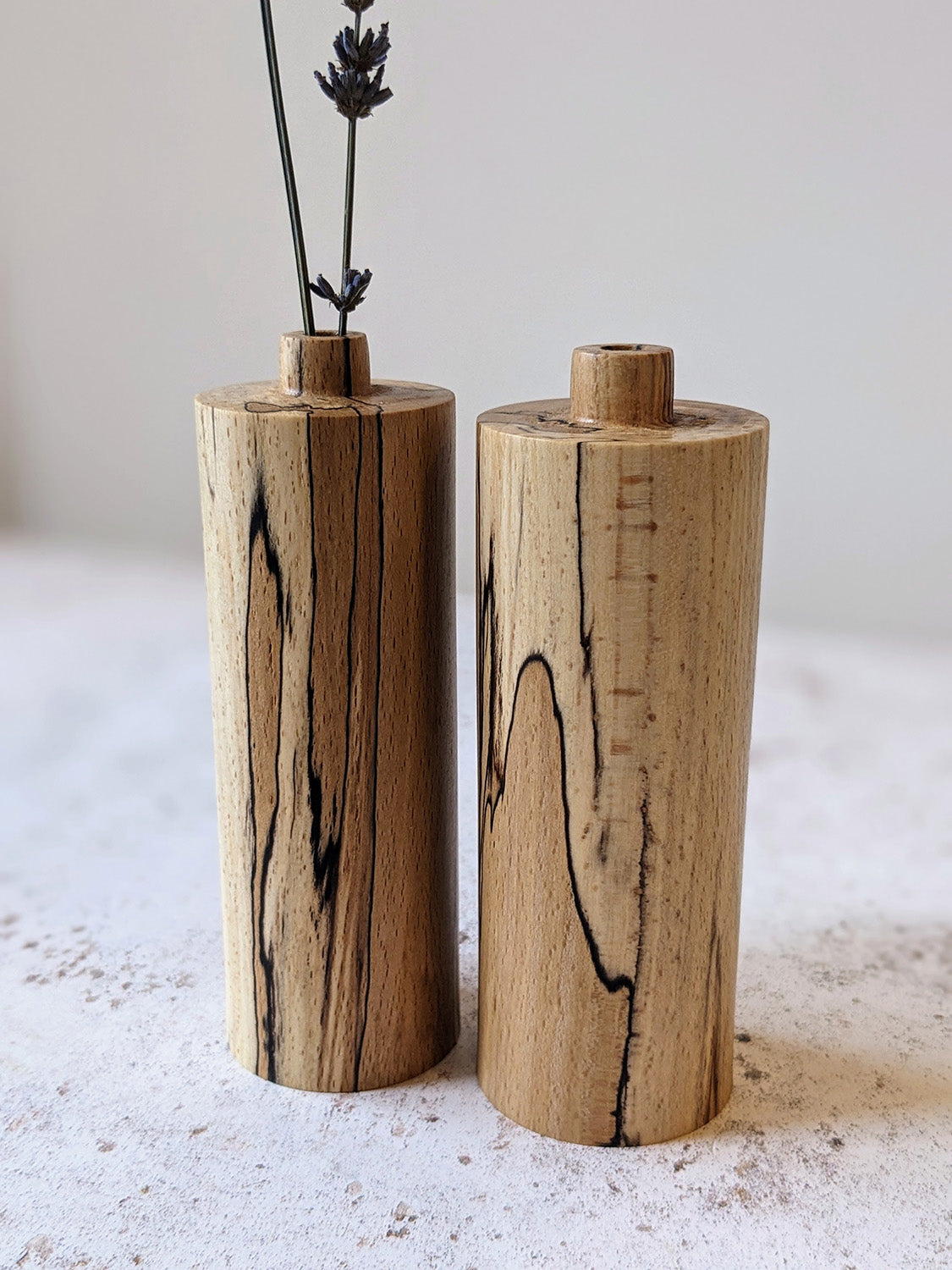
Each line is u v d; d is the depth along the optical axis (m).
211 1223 0.70
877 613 1.97
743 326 1.88
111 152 2.17
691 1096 0.76
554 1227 0.69
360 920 0.76
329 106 1.93
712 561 0.64
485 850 0.74
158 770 1.36
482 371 1.99
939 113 1.71
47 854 1.15
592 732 0.66
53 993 0.92
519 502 0.64
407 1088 0.81
